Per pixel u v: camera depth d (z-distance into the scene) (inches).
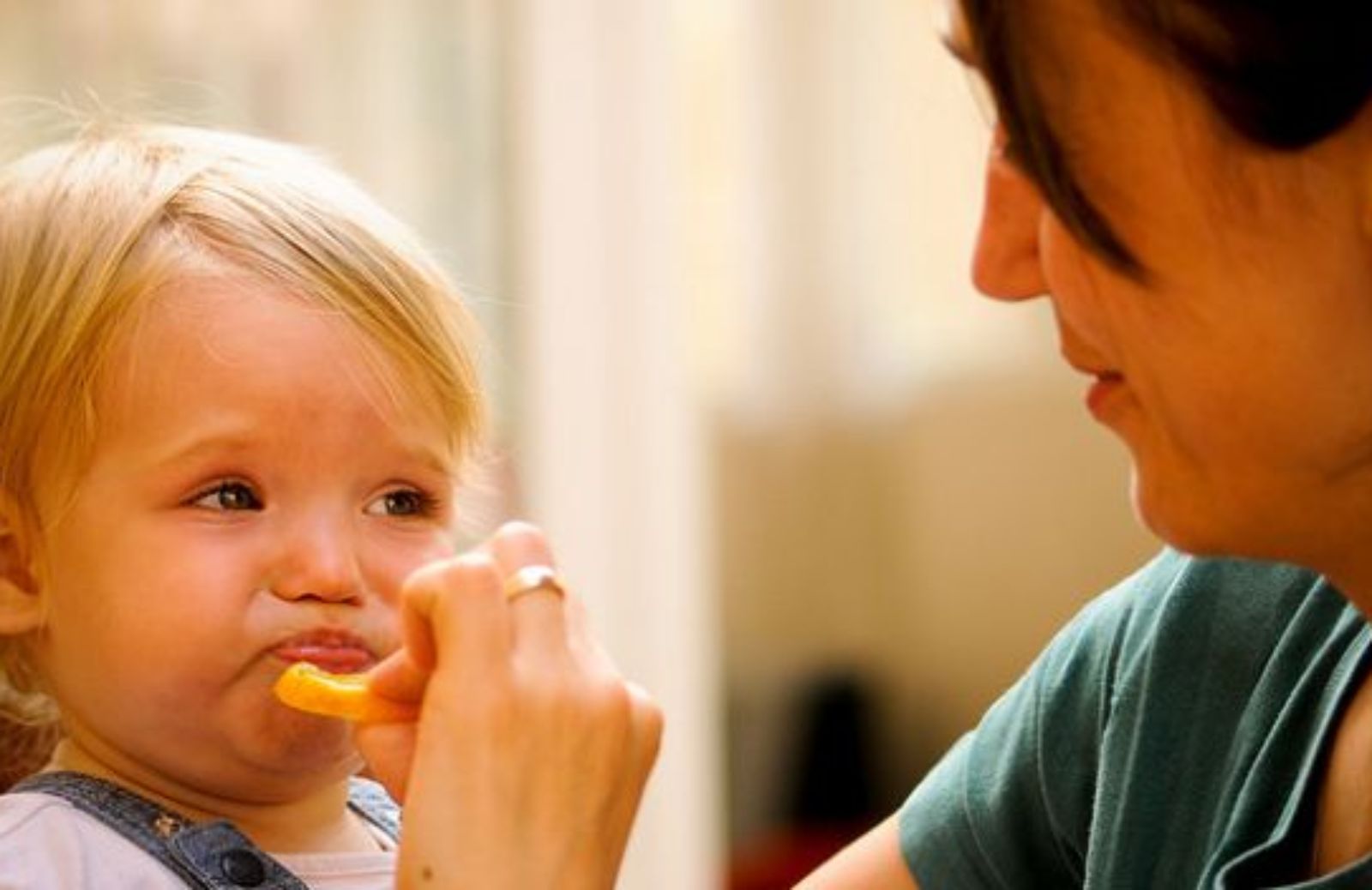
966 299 298.2
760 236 295.3
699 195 293.7
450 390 88.0
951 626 302.0
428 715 67.2
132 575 79.8
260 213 86.2
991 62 59.1
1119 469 295.3
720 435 294.5
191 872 78.0
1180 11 56.2
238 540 80.4
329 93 191.3
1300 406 59.4
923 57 293.3
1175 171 58.1
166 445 80.2
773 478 298.5
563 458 194.2
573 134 193.5
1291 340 58.7
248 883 79.0
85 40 184.7
